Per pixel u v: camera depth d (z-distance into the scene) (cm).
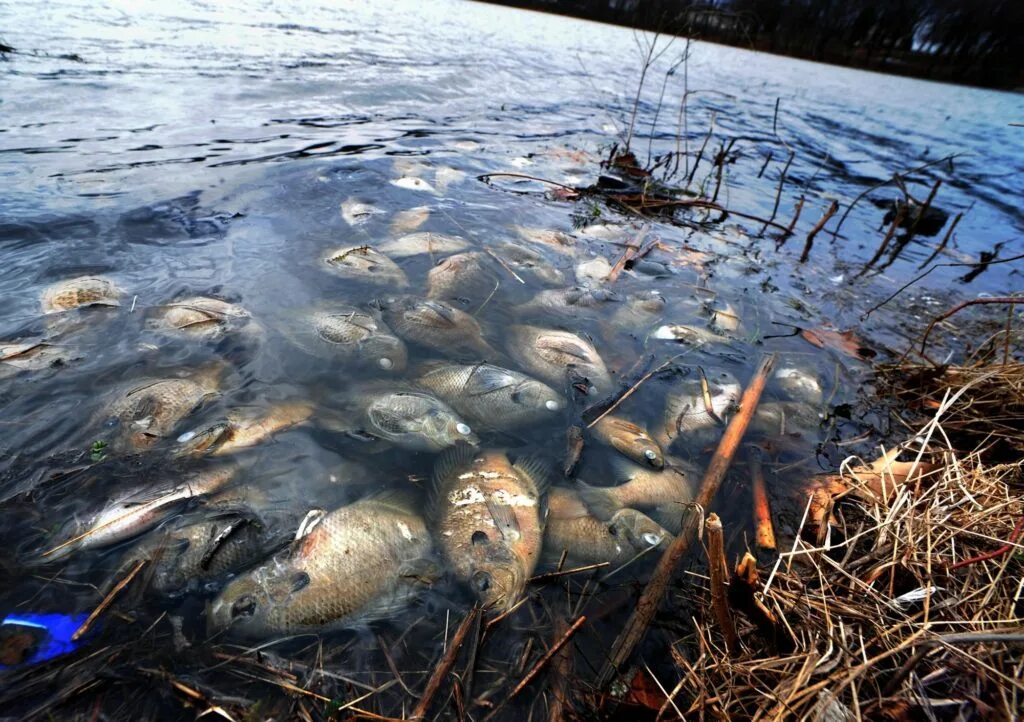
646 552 47
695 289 87
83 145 104
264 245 82
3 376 53
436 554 44
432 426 53
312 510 44
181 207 88
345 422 54
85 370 55
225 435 50
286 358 61
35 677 34
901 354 77
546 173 131
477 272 82
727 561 46
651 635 40
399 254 84
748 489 53
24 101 117
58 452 47
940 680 35
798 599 40
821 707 33
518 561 44
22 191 85
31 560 39
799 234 118
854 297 93
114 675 34
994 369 65
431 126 150
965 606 40
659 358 70
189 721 33
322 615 39
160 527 42
